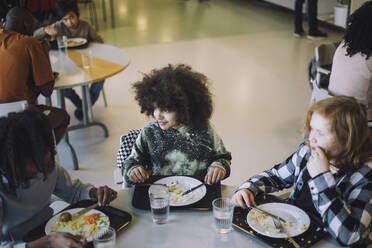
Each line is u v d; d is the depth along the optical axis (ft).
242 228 4.66
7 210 4.79
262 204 5.07
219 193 5.33
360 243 4.49
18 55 8.30
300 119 12.61
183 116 5.52
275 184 5.57
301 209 4.96
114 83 15.58
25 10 9.37
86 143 11.48
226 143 11.32
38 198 5.06
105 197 5.15
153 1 30.22
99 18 25.81
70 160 10.56
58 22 13.10
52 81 8.94
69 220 4.79
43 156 4.46
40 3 22.49
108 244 4.26
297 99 14.03
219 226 4.62
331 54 10.65
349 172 4.75
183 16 25.91
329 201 4.51
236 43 20.29
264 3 28.30
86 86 11.37
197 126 5.84
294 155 5.48
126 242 4.54
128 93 14.73
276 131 11.92
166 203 4.73
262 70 16.74
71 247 4.28
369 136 4.65
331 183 4.56
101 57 11.58
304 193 5.21
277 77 16.01
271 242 4.43
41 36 12.51
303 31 21.40
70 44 12.44
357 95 8.05
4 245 4.45
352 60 7.96
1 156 4.29
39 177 4.96
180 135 5.93
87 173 10.07
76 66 10.82
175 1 30.14
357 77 7.93
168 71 5.56
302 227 4.64
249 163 10.37
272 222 4.73
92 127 12.36
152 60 18.03
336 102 4.57
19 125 4.31
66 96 12.44
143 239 4.58
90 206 5.06
